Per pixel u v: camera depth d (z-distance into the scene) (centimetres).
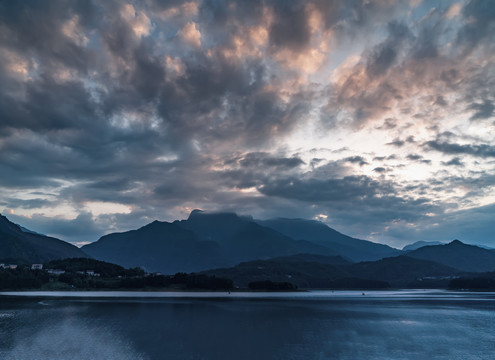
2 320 10356
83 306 14550
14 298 18750
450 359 6400
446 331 9175
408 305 16825
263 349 7000
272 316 12056
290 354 6625
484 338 8244
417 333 8850
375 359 6350
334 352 6806
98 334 8281
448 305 16850
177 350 6825
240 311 13500
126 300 18000
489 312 13662
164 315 12000
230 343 7506
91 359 6103
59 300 17512
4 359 6059
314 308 15000
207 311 13362
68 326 9369
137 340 7681
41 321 10212
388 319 11462
